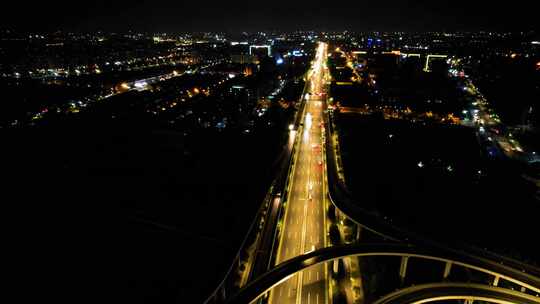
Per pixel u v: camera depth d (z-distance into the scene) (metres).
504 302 66.00
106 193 102.00
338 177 113.00
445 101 197.12
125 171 116.25
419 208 96.06
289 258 79.06
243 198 98.00
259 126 164.62
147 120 166.50
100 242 81.38
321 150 143.50
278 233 88.12
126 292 67.50
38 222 89.19
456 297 67.00
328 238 86.56
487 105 193.12
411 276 76.88
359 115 181.38
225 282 69.94
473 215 92.94
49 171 116.31
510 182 108.88
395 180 111.50
